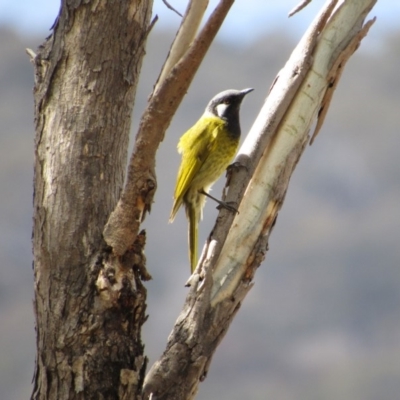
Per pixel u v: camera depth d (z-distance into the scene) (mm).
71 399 8969
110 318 9062
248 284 9906
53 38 9781
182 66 8539
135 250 9203
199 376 9594
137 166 8945
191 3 9523
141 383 9117
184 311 9727
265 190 10289
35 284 9352
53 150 9547
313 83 10516
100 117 9641
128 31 9789
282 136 10438
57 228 9336
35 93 9781
